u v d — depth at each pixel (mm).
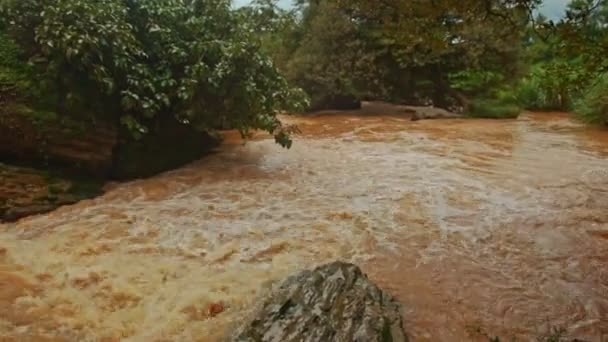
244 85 6957
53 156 6062
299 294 3344
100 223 5113
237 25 7613
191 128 7938
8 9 5977
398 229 5113
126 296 3691
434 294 3846
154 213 5426
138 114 6680
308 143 9648
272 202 5871
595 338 3301
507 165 7867
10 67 5965
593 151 9078
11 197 5355
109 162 6461
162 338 3213
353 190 6402
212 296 3691
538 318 3541
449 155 8617
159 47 6980
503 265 4367
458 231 5094
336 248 4629
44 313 3445
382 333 2998
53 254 4348
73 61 5996
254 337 2979
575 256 4551
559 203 5977
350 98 16344
